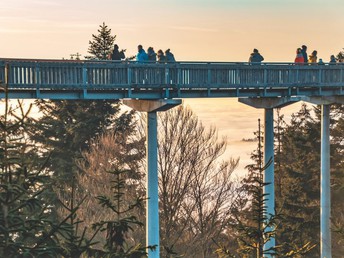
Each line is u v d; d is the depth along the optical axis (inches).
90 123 2272.4
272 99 1617.9
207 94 1473.9
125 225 540.1
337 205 2137.1
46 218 507.2
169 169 1673.2
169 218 1663.4
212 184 1723.7
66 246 503.5
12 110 522.6
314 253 1871.3
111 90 1342.3
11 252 480.1
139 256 530.9
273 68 1561.3
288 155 2183.8
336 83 1705.2
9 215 483.5
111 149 1840.6
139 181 1792.6
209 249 1737.2
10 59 1196.5
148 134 1444.4
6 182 492.1
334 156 2282.2
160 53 1444.4
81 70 1275.8
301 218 1871.3
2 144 522.6
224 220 1722.4
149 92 1391.5
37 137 2154.3
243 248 647.8
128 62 1337.4
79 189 1857.8
